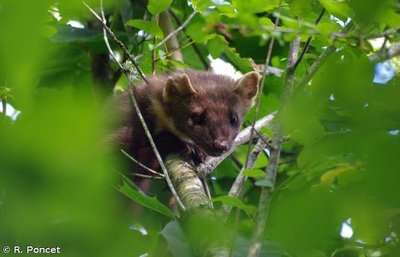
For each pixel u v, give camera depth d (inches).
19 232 243.0
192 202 489.1
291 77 428.8
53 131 214.5
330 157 390.9
